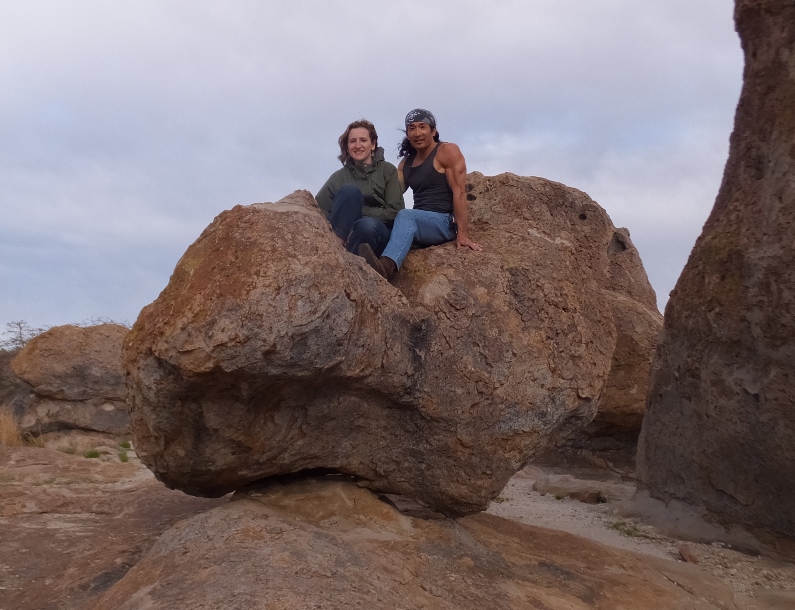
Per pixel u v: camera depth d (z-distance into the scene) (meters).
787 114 6.09
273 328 3.37
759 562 5.91
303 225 3.70
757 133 6.46
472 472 4.52
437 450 4.47
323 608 3.16
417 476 4.56
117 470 8.66
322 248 3.63
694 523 6.75
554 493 8.63
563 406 4.63
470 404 4.40
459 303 4.50
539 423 4.57
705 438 6.73
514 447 4.54
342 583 3.46
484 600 3.81
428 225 4.92
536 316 4.66
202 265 3.60
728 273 6.50
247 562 3.44
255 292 3.36
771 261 6.00
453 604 3.68
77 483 7.70
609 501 8.18
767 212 6.16
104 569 4.26
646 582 4.70
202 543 3.76
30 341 11.05
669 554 6.06
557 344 4.66
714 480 6.68
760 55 6.49
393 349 4.14
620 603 4.26
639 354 10.13
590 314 4.96
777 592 5.18
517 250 5.01
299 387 3.85
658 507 7.23
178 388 3.63
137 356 3.63
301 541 3.74
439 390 4.36
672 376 7.19
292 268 3.46
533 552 4.89
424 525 4.59
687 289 7.00
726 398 6.46
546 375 4.55
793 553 6.05
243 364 3.40
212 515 4.03
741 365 6.32
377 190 5.01
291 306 3.41
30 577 4.32
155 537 4.89
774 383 5.97
